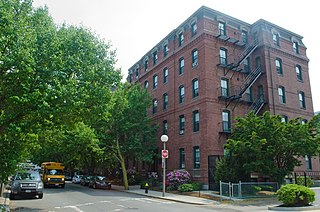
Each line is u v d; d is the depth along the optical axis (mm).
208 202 19172
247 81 30938
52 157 49500
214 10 31141
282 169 21359
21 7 12891
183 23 33562
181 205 17969
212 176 26344
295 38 36031
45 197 21719
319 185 28250
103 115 15805
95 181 32438
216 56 30062
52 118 13109
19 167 14914
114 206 16781
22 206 16562
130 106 32125
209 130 27797
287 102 32375
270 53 32406
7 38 10867
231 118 29391
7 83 11695
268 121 21656
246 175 22141
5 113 12094
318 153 22141
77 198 21156
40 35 12711
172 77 34750
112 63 16781
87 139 30828
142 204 18000
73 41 14578
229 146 21328
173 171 29188
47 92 11711
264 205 17938
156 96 38188
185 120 31172
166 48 37406
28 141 13547
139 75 44594
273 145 20969
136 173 38969
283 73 32969
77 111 14219
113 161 38062
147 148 32906
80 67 14297
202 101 28750
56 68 12242
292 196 15484
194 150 29266
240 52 31953
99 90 15023
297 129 21141
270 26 33750
